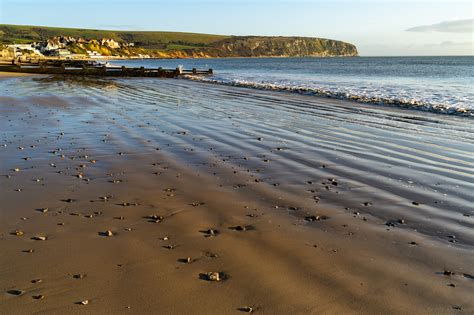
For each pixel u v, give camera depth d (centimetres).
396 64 11256
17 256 503
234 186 785
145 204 690
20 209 664
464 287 439
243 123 1479
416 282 450
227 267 482
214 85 3409
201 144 1135
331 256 510
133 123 1448
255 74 5603
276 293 427
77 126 1377
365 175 857
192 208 673
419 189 769
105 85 3241
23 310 392
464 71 6569
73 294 421
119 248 528
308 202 702
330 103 2094
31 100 2044
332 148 1098
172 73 4841
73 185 786
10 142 1134
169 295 421
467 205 686
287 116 1655
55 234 570
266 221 621
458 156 1013
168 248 530
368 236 569
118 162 948
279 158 991
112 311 392
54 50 18162
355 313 393
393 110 1844
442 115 1694
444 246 539
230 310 396
